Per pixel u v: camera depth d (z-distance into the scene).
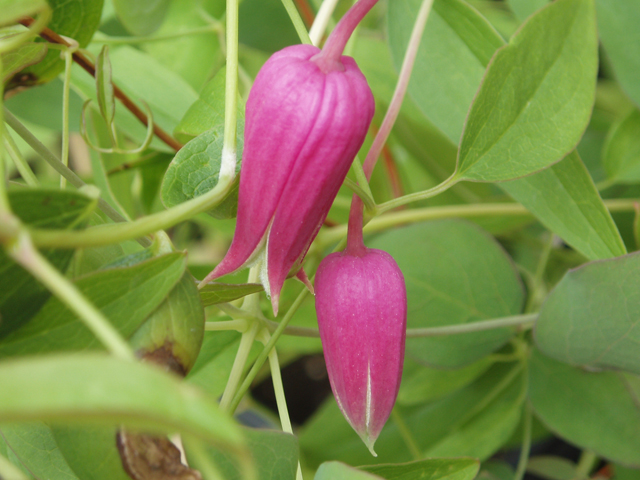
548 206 0.14
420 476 0.12
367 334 0.11
